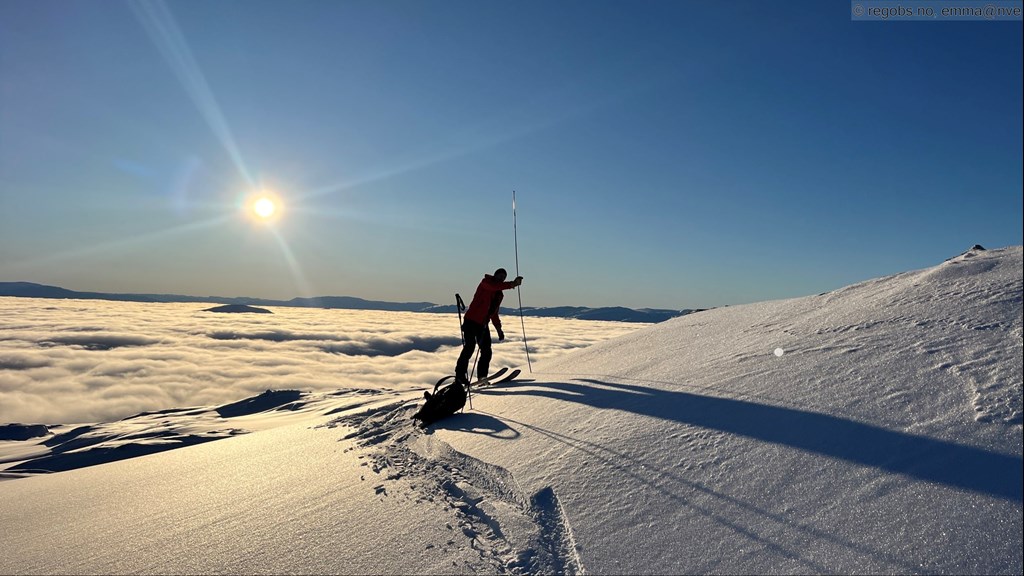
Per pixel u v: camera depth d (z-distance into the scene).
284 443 7.29
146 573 3.28
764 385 4.39
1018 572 1.97
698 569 2.47
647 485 3.34
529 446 4.59
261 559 3.25
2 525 5.09
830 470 2.91
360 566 3.03
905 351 4.15
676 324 9.33
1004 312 4.27
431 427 6.24
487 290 8.24
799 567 2.30
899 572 2.12
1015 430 2.74
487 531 3.34
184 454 7.97
